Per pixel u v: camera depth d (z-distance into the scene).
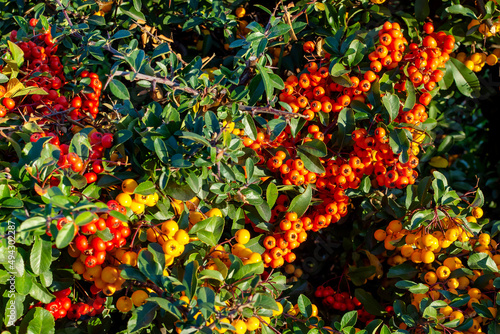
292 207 0.47
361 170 0.49
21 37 0.48
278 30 0.47
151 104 0.46
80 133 0.43
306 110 0.48
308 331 0.46
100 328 0.47
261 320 0.43
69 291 0.45
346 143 0.49
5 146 0.44
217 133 0.44
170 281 0.41
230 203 0.47
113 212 0.39
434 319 0.45
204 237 0.44
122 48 0.49
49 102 0.47
